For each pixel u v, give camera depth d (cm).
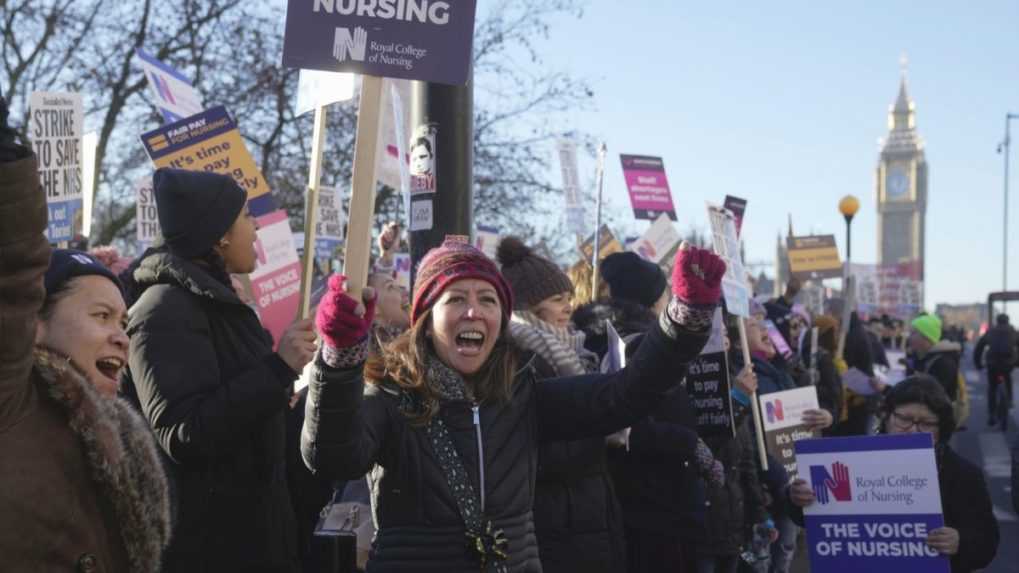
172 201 367
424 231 549
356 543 439
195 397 331
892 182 19600
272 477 365
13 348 205
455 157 548
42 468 213
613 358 450
